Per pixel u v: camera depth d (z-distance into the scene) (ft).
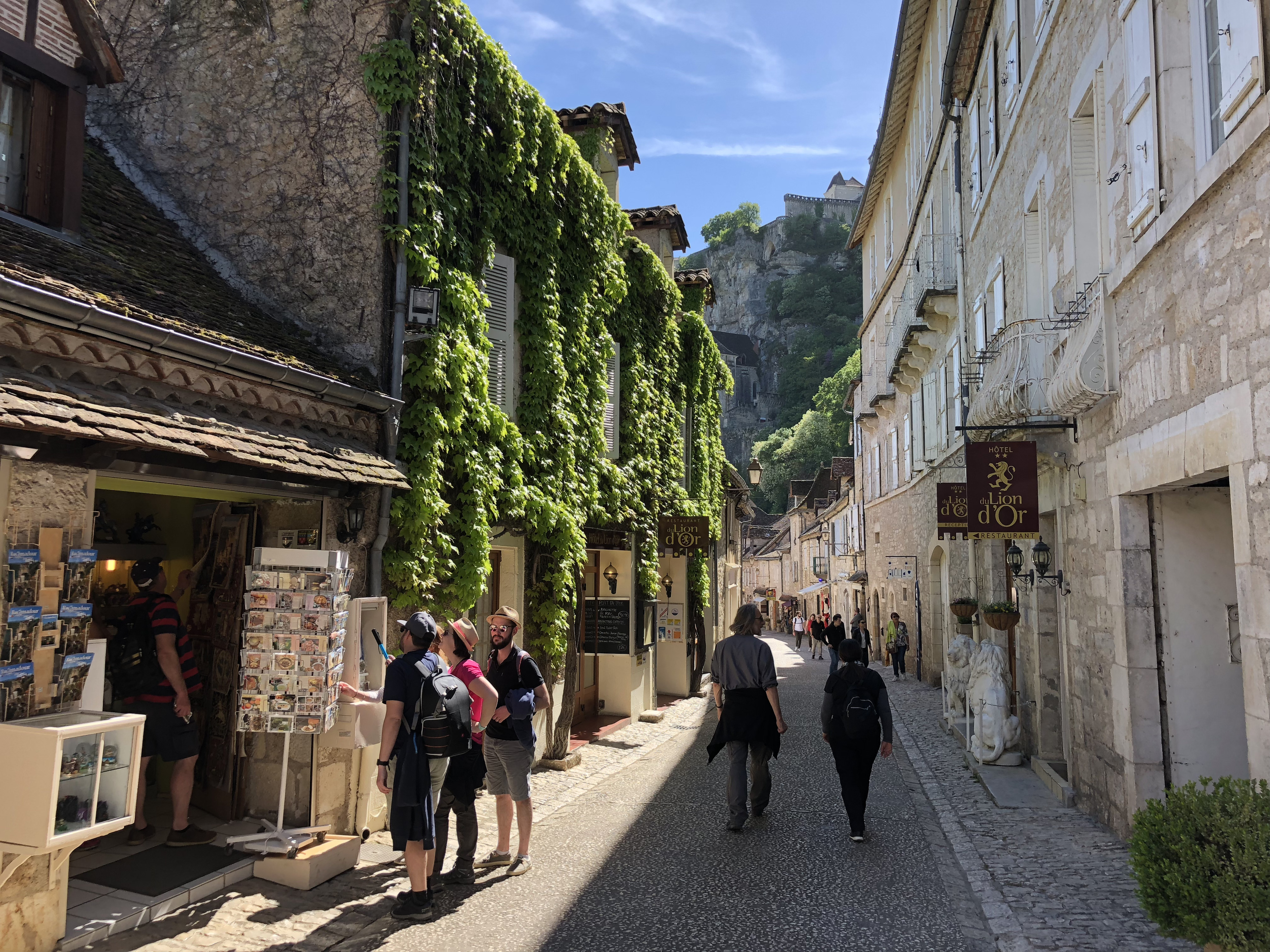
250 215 25.21
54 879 14.20
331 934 15.81
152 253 22.57
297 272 24.59
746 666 23.95
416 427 24.16
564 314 34.53
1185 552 21.02
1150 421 19.56
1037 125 31.78
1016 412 28.12
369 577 22.62
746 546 254.27
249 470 18.52
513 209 30.27
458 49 26.48
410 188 24.50
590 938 15.83
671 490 51.31
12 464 13.91
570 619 34.55
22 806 12.87
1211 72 16.89
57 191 20.27
